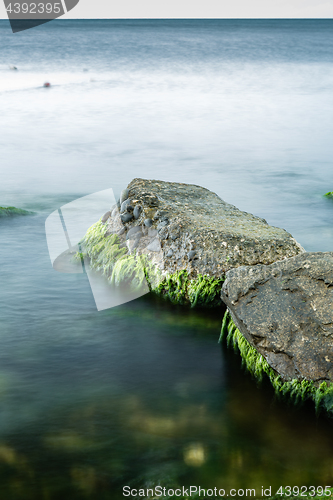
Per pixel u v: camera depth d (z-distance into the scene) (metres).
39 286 4.80
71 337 3.88
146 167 11.65
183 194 6.02
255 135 15.58
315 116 18.91
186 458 2.61
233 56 48.81
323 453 2.70
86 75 31.45
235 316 3.58
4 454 2.57
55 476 2.44
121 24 142.00
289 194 9.27
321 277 3.42
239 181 10.36
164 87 26.61
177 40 68.69
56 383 3.24
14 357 3.53
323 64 41.81
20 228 6.55
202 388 3.29
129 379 3.34
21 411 2.93
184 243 4.83
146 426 2.86
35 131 15.64
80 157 12.59
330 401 3.04
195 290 4.60
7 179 10.27
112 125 16.83
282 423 2.96
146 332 4.07
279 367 3.25
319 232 6.93
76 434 2.75
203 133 15.77
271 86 27.64
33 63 38.09
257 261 4.58
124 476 2.46
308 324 3.26
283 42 69.88
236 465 2.57
